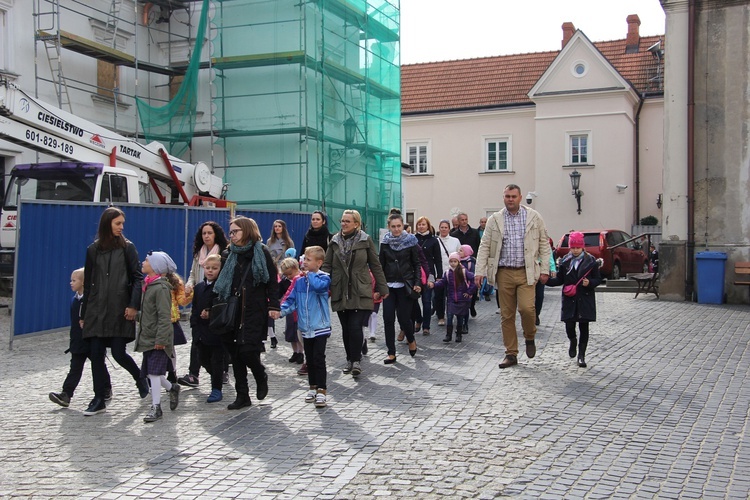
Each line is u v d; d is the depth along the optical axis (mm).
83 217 13555
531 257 9984
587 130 36344
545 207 36906
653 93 37000
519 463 6090
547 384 9055
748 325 14141
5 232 15961
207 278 8500
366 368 10281
